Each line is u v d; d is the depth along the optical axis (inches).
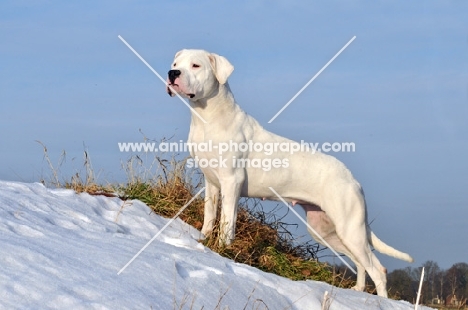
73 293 165.0
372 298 260.5
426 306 290.7
